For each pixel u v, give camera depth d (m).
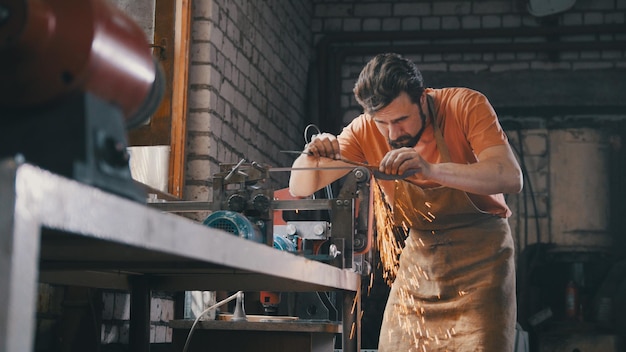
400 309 3.74
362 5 6.17
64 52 1.03
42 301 2.78
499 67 5.99
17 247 0.80
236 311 2.80
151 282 2.62
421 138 3.73
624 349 5.42
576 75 5.91
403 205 3.72
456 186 3.30
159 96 1.35
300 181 3.47
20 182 0.81
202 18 4.01
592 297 5.70
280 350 2.67
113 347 3.18
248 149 4.62
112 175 1.11
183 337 2.74
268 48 5.07
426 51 6.01
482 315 3.51
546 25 6.00
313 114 6.07
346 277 2.33
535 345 5.59
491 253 3.60
